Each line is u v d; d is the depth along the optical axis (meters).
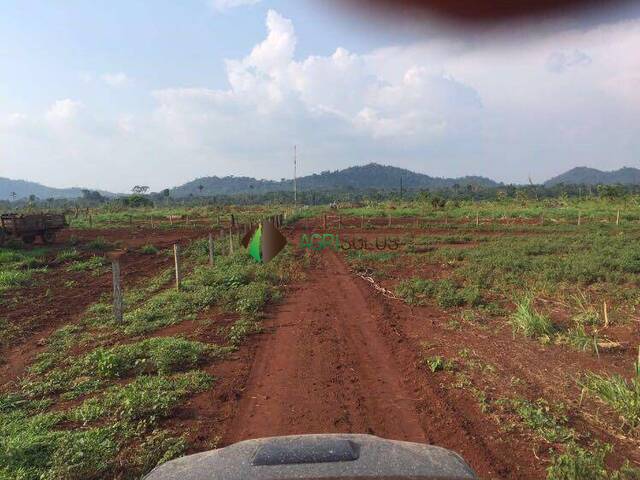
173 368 8.54
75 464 5.26
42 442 5.82
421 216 52.09
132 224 49.81
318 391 7.42
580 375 7.95
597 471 4.91
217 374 8.24
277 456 2.34
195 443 5.85
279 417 6.55
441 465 2.35
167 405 6.75
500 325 11.05
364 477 2.18
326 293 14.78
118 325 11.52
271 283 15.89
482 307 12.56
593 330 10.43
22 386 7.98
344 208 77.38
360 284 16.06
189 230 42.38
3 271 19.16
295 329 10.91
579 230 33.84
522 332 10.40
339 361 8.76
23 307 13.87
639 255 19.08
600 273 15.95
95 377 8.22
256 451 2.43
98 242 28.84
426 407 6.79
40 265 21.89
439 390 7.33
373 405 6.90
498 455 5.47
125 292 15.78
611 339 9.80
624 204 58.53
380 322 11.30
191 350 9.12
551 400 6.98
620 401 6.62
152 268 21.19
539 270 16.91
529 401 6.91
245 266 18.56
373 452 2.42
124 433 6.04
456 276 16.95
